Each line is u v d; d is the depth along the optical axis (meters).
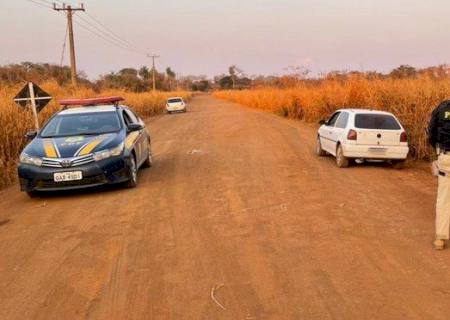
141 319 4.27
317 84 28.33
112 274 5.32
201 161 13.12
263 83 51.75
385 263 5.38
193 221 7.26
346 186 9.52
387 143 11.52
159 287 4.92
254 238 6.37
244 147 15.95
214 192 9.17
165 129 24.73
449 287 4.72
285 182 9.96
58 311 4.49
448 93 13.09
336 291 4.70
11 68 26.89
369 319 4.12
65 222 7.51
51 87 26.00
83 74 42.66
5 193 10.21
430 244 5.98
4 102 14.41
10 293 4.93
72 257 5.90
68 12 34.75
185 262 5.59
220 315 4.28
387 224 6.85
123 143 9.73
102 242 6.43
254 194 8.90
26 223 7.60
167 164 12.83
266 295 4.66
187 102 74.38
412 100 13.80
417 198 8.43
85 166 9.10
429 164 12.26
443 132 5.57
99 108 11.09
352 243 6.06
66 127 10.35
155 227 7.02
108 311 4.45
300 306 4.41
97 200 8.90
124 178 9.48
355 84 20.81
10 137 13.33
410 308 4.30
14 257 6.02
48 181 9.08
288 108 30.52
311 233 6.51
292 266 5.36
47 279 5.25
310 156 13.84
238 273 5.21
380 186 9.52
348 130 11.59
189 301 4.58
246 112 39.12
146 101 39.88
